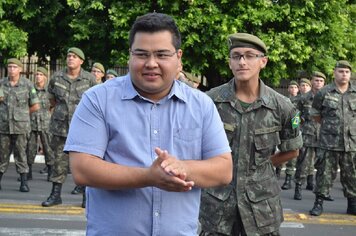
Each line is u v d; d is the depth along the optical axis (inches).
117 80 98.0
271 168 159.2
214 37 528.1
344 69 304.5
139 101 95.0
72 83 311.4
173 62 92.9
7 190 369.4
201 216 156.7
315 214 314.7
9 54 546.9
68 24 572.1
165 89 95.3
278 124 157.8
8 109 358.0
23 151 364.5
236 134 155.1
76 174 91.3
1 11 536.4
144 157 92.8
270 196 155.6
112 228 92.5
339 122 304.0
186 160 93.5
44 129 418.9
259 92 156.8
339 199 379.2
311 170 375.6
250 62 153.4
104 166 89.6
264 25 569.0
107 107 94.2
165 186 85.8
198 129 96.4
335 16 575.8
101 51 577.3
